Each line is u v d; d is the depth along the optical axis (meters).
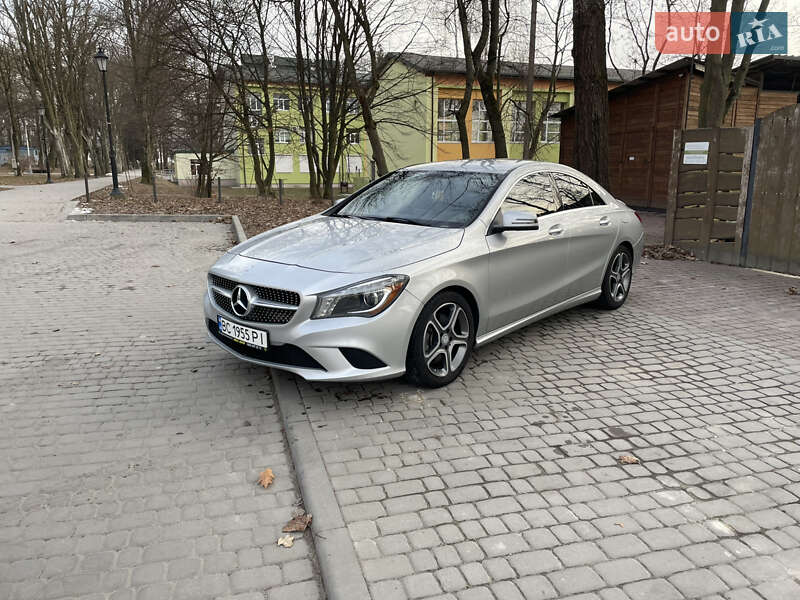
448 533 2.62
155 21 21.62
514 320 4.76
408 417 3.74
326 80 23.84
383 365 3.74
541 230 4.86
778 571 2.39
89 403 3.98
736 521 2.72
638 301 6.73
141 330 5.57
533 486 3.00
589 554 2.49
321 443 3.40
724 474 3.12
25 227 12.71
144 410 3.88
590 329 5.64
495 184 4.77
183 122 25.16
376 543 2.55
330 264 3.82
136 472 3.14
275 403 4.01
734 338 5.39
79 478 3.08
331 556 2.43
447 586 2.30
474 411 3.85
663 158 18.39
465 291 4.21
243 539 2.62
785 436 3.55
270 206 18.17
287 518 2.78
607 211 5.91
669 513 2.78
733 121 19.03
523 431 3.58
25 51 40.91
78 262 8.84
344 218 4.87
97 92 49.62
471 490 2.96
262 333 3.75
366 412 3.80
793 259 8.18
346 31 18.41
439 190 4.91
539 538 2.59
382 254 3.88
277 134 40.94
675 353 4.99
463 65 30.52
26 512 2.79
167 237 11.61
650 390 4.22
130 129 51.44
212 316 4.21
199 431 3.61
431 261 3.91
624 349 5.07
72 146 46.81
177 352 4.99
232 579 2.37
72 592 2.29
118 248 10.16
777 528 2.67
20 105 48.69
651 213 18.55
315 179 22.83
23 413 3.83
